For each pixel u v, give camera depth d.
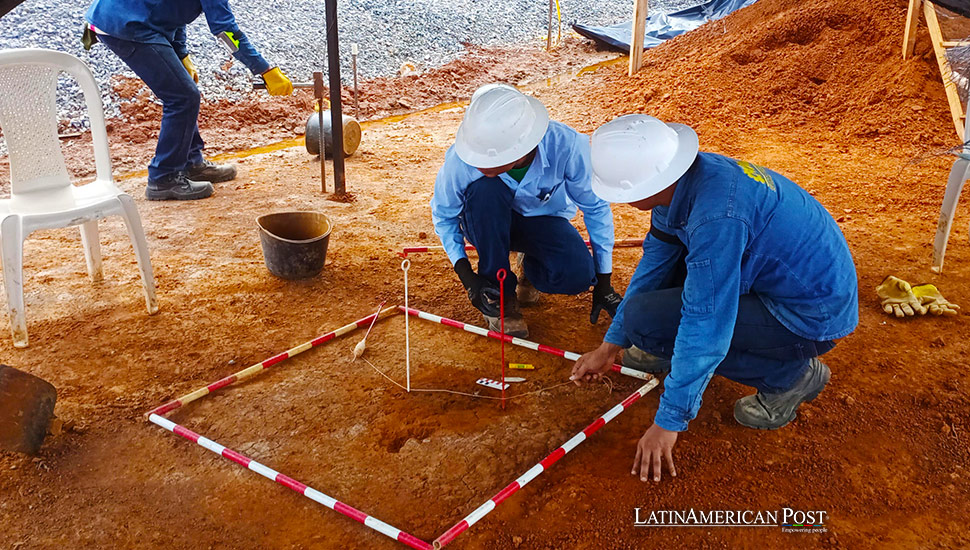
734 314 2.43
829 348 2.79
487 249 3.64
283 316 4.09
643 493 2.74
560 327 3.99
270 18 11.41
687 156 2.48
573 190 3.53
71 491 2.78
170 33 5.54
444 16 13.21
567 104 8.90
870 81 7.59
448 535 2.44
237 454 2.90
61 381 3.44
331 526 2.62
